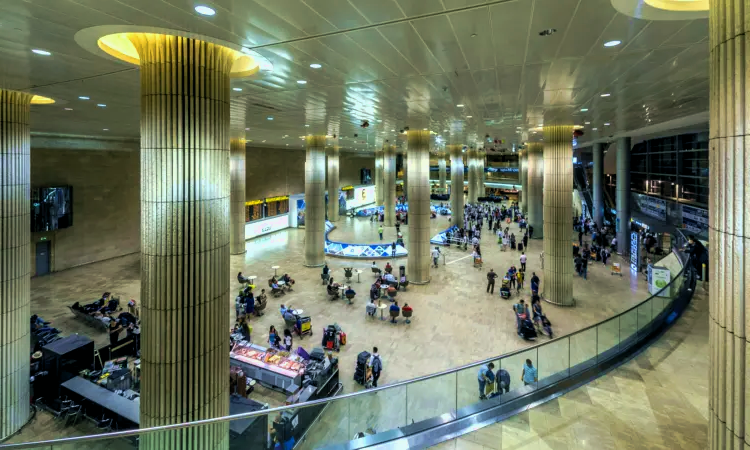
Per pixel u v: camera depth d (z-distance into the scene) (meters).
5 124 9.70
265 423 7.10
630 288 19.64
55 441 5.29
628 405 7.41
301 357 11.84
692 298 14.11
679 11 5.67
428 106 13.74
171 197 6.77
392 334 14.30
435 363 12.16
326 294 18.83
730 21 3.07
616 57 7.94
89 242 24.28
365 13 5.59
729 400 3.14
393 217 42.16
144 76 6.79
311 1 5.17
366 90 11.05
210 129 7.06
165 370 6.90
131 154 26.98
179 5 5.22
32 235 21.31
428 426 6.72
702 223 25.92
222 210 7.38
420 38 6.71
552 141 17.41
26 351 9.98
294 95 11.91
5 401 9.48
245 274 22.44
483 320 15.55
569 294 17.11
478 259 24.02
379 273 21.53
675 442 6.27
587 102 12.95
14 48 6.96
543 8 5.51
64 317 16.12
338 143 32.94
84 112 14.32
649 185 34.88
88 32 6.18
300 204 40.16
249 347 12.40
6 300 9.54
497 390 7.82
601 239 29.06
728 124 3.11
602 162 35.00
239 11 5.46
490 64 8.36
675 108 14.38
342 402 7.35
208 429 6.95
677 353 9.71
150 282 6.87
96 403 9.70
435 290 19.48
